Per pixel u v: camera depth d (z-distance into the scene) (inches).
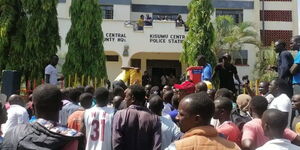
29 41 626.8
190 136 131.2
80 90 319.3
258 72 1055.0
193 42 799.1
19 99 290.0
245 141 195.2
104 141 233.8
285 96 268.1
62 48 962.7
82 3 701.9
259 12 1179.9
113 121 217.6
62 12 1080.2
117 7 1117.1
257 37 1083.9
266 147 155.2
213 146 127.7
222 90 273.7
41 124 136.0
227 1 1164.5
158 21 989.2
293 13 1212.5
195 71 447.8
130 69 518.6
